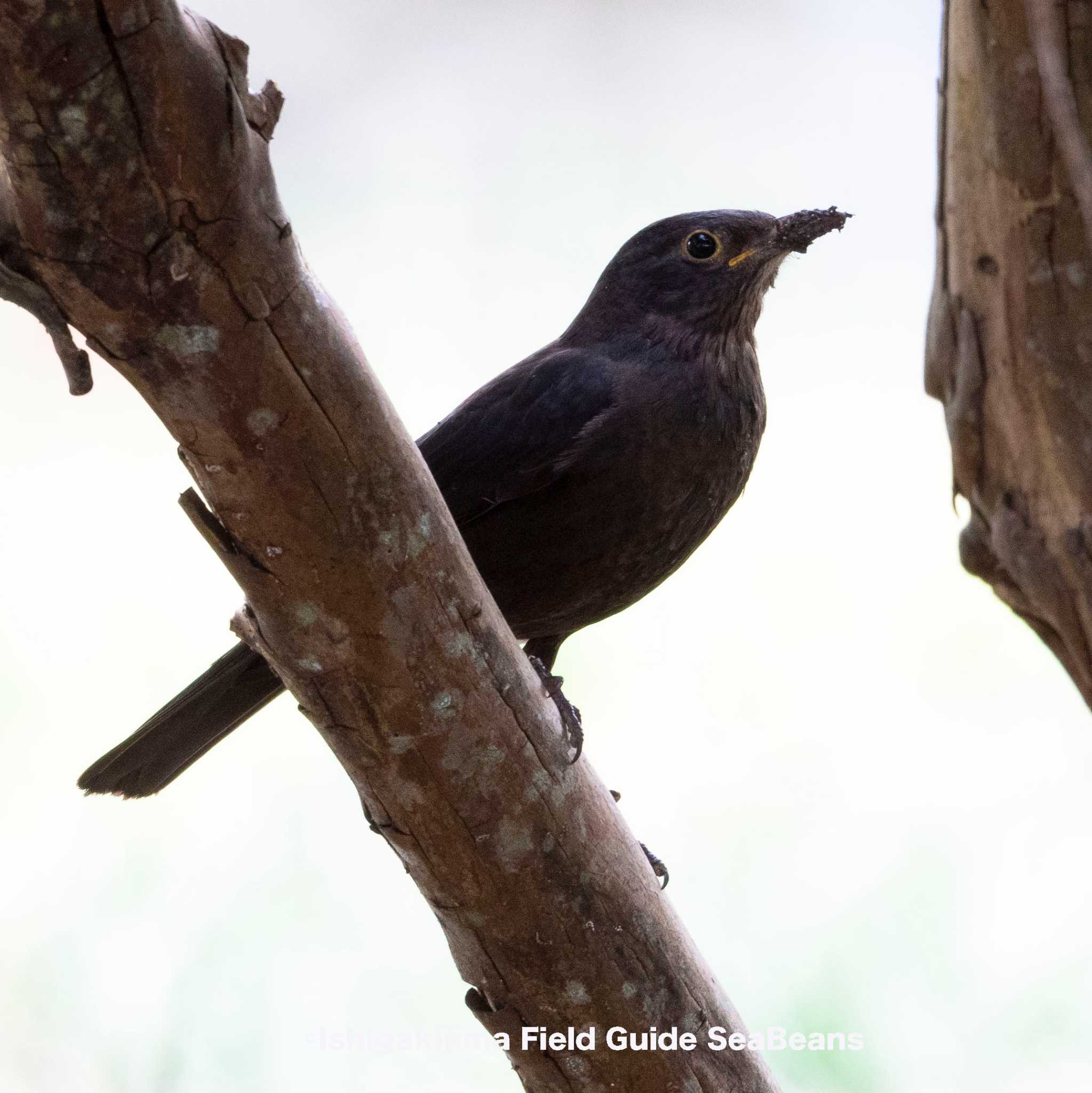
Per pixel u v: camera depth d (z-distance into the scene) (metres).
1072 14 4.72
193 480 6.09
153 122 4.96
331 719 6.55
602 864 6.99
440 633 6.32
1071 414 5.01
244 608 6.48
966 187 5.12
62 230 5.15
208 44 4.98
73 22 4.71
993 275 5.10
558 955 7.00
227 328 5.47
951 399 5.31
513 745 6.63
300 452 5.78
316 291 5.63
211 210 5.20
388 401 5.96
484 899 6.89
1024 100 4.90
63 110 4.86
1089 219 4.70
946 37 5.19
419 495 6.11
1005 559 5.24
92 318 5.40
